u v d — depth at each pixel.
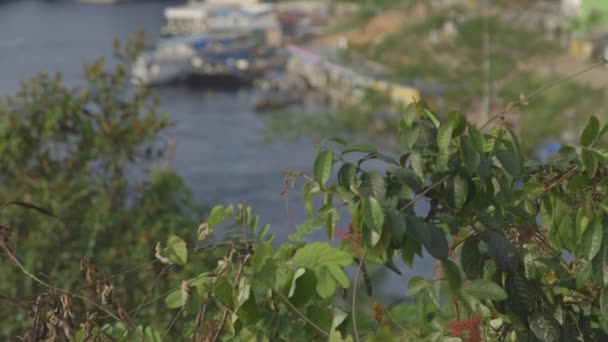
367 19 69.19
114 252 10.60
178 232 11.02
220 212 2.92
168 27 160.00
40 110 11.72
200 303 2.89
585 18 68.25
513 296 2.93
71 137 12.98
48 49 119.44
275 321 2.75
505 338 3.12
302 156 66.50
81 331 2.82
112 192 11.62
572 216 3.07
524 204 3.14
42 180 11.54
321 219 2.92
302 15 161.50
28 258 10.27
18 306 2.80
